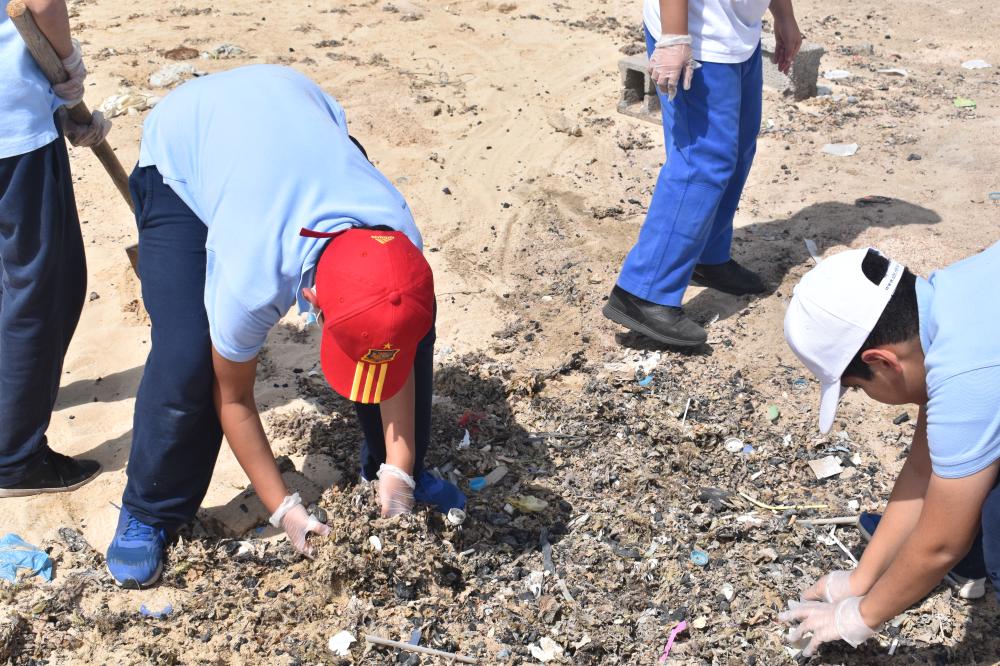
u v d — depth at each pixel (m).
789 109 6.59
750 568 3.07
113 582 3.07
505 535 3.22
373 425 3.02
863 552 2.97
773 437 3.67
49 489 3.43
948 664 2.75
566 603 2.96
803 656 2.74
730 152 3.89
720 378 4.03
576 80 7.11
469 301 4.59
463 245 5.05
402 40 7.81
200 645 2.85
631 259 4.12
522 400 3.91
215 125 2.56
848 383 2.30
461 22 8.26
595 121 6.43
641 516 3.27
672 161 3.98
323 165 2.44
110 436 3.74
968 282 2.10
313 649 2.80
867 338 2.16
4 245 3.07
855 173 5.70
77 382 4.04
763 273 4.75
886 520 2.68
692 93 3.82
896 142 6.07
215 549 3.14
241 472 3.53
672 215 3.97
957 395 2.02
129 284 4.62
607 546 3.16
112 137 6.05
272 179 2.40
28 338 3.14
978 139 6.04
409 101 6.63
